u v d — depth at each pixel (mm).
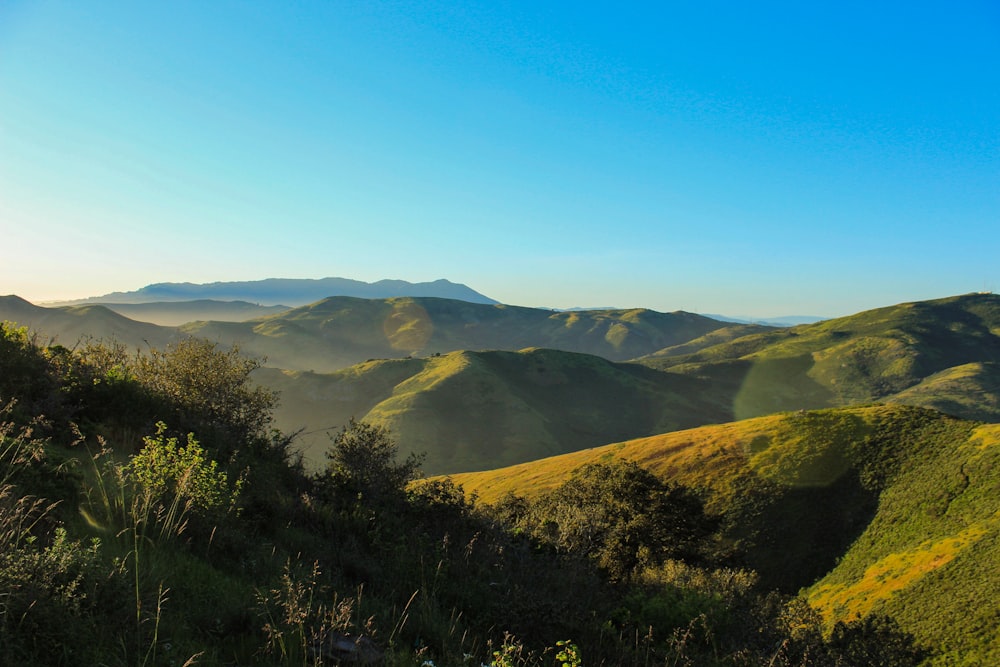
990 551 50562
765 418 97875
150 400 10891
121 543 5031
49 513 5008
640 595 8227
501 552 8344
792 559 67062
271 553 6258
